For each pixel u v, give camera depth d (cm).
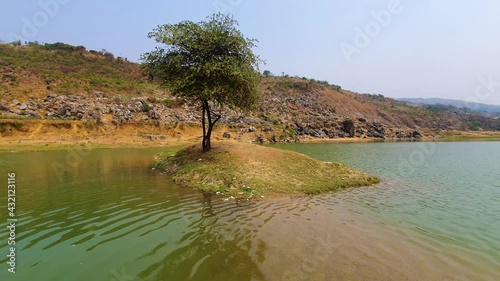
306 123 9369
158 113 6284
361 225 1151
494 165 3241
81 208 1256
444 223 1209
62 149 3753
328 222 1170
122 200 1393
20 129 4350
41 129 4516
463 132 13238
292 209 1334
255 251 871
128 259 798
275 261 811
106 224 1067
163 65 2245
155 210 1247
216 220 1142
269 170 1914
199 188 1647
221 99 2262
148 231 1008
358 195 1678
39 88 6212
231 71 2084
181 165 2156
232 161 1983
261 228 1071
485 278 762
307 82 15975
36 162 2603
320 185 1802
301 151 4912
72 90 6500
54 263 764
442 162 3528
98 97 6406
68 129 4731
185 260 802
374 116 16000
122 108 5897
